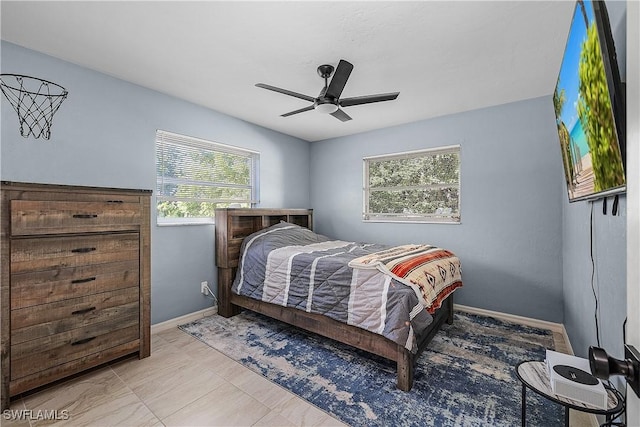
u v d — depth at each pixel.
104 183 2.57
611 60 0.93
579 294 2.14
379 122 3.87
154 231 2.91
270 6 1.74
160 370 2.18
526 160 3.14
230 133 3.65
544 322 3.03
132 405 1.79
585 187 1.49
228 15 1.81
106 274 2.13
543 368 1.35
